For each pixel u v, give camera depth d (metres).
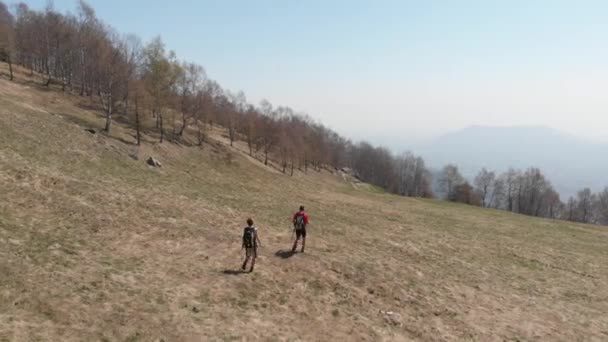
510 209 143.25
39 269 15.80
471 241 42.66
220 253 22.59
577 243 52.00
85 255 18.61
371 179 186.88
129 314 14.16
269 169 84.62
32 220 21.06
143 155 53.00
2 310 12.39
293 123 125.44
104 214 25.02
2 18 96.06
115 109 74.44
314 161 125.88
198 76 74.44
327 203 58.59
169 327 13.91
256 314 16.42
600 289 29.03
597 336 19.61
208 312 15.63
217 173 62.81
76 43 84.19
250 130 94.88
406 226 47.75
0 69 78.50
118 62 64.31
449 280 25.25
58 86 81.75
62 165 34.81
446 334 17.56
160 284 17.28
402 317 18.58
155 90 62.81
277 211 41.38
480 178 146.25
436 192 174.88
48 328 12.16
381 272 23.73
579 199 143.75
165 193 36.31
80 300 14.30
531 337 18.48
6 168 27.20
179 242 23.33
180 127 80.88
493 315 20.55
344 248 28.31
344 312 18.12
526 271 31.69
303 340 15.01
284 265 22.14
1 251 16.33
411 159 186.62
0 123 38.72
